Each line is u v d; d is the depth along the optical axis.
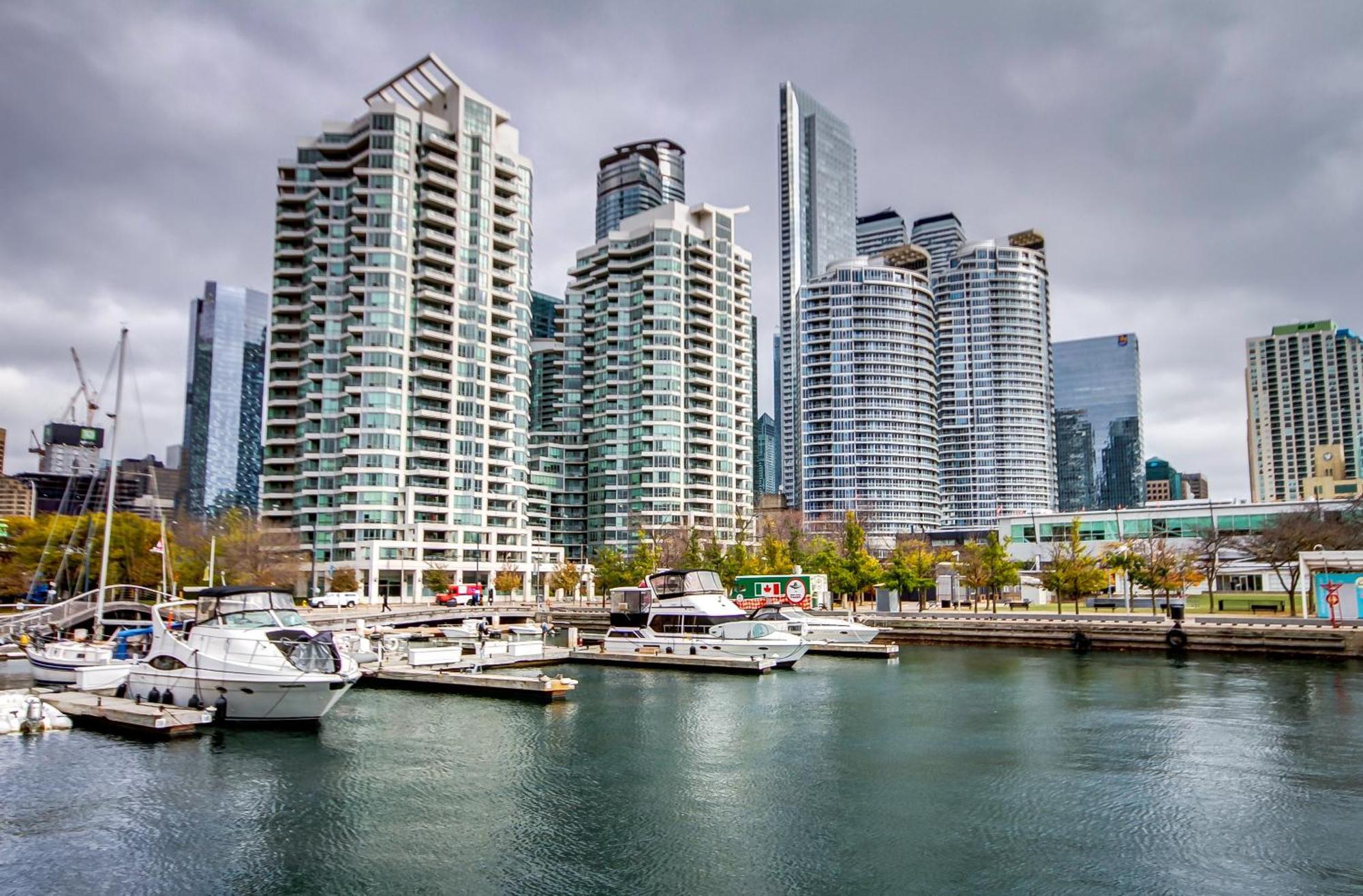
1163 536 129.38
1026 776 35.44
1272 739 40.97
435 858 26.72
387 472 148.38
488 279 165.62
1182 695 52.66
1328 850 27.23
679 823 29.91
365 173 154.12
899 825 29.67
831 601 114.50
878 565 110.44
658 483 189.38
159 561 99.56
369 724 45.47
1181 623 74.31
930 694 55.16
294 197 161.38
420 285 157.12
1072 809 31.25
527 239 180.00
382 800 32.31
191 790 33.19
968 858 26.78
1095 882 24.97
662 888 24.64
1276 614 89.56
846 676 63.62
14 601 102.06
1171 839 28.22
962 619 87.94
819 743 41.53
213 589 45.84
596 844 27.94
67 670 51.25
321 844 27.83
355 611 106.56
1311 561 76.75
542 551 174.12
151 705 43.78
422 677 56.97
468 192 163.75
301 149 163.25
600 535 196.38
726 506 198.12
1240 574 123.75
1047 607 112.69
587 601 143.00
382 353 150.50
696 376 197.38
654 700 53.31
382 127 155.38
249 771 35.72
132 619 80.94
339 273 155.88
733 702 52.72
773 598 94.81
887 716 47.84
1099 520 137.75
